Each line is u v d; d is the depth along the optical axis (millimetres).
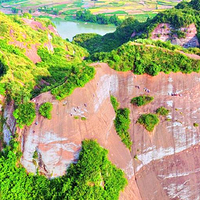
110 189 30219
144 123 37250
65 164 29859
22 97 34406
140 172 35719
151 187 35094
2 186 28750
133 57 39281
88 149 30031
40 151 30094
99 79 36188
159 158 36938
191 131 38750
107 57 39531
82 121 32094
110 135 35375
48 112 30953
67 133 30797
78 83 33250
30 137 30750
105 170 30234
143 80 39375
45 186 29156
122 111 37938
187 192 35688
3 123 34969
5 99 36281
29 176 30078
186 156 37688
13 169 30125
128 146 36312
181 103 39469
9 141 32312
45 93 33438
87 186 27750
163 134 37562
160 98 39188
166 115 38281
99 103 35188
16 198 28750
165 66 39438
